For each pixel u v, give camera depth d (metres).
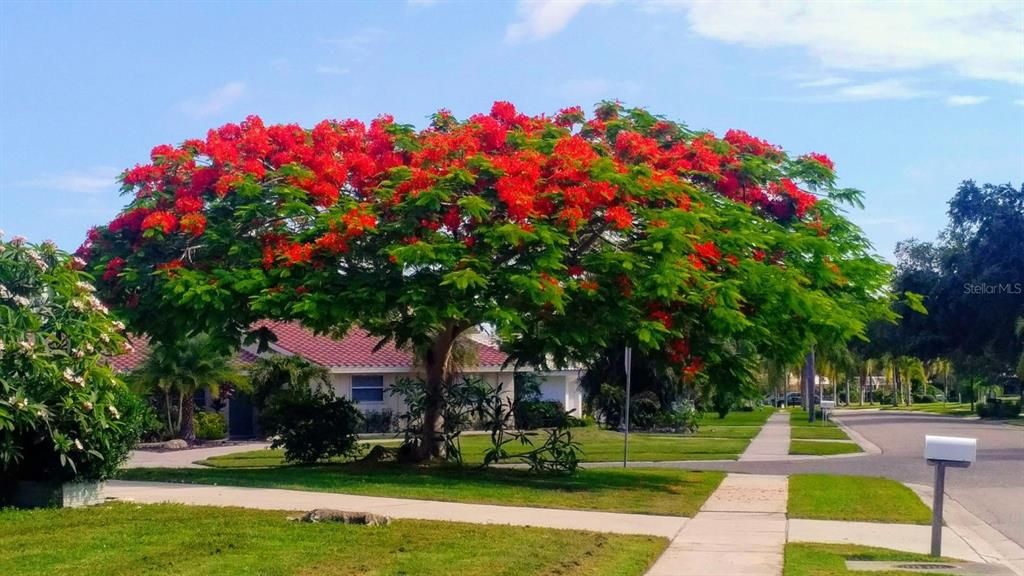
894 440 39.78
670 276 16.88
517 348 19.86
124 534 11.69
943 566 11.59
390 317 20.42
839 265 19.89
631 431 46.94
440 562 10.48
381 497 15.73
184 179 19.19
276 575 9.73
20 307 13.57
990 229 61.88
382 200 17.86
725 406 30.31
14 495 14.03
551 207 17.70
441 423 21.78
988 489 20.45
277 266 17.75
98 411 13.62
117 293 18.77
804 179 21.34
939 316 63.59
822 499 17.28
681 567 11.06
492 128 19.00
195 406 41.56
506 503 15.58
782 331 19.48
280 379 37.66
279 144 19.19
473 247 17.38
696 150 20.33
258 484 17.00
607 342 18.92
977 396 97.94
